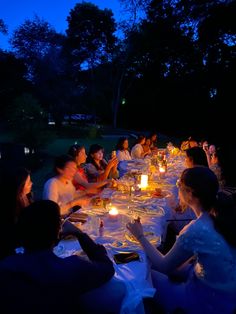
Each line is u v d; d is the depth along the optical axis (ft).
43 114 43.34
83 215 9.25
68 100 94.53
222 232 5.44
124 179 14.52
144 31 81.15
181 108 81.71
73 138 74.79
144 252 6.84
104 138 76.59
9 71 83.82
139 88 106.32
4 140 59.72
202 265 5.58
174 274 6.82
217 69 68.08
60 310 4.29
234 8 61.77
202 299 5.75
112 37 112.98
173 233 12.35
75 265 4.47
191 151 11.57
